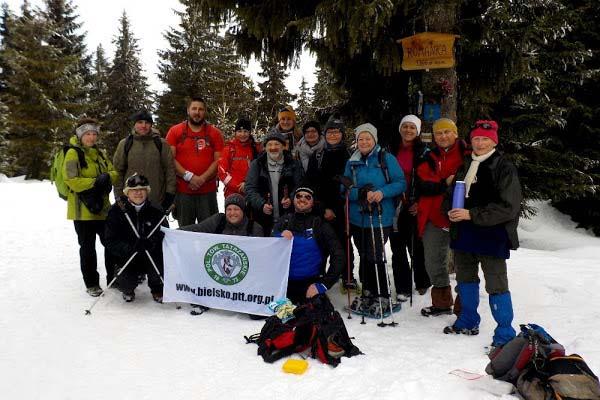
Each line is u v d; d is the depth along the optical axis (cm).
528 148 1193
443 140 422
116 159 529
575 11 1271
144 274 564
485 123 365
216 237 467
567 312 450
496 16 495
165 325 430
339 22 429
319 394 300
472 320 402
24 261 684
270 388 309
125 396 303
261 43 559
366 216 454
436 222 431
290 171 502
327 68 636
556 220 1497
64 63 2645
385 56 507
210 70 3011
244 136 576
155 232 486
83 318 444
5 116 2597
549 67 1068
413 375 321
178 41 3059
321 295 385
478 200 365
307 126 535
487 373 313
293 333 357
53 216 1147
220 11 517
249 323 440
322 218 469
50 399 300
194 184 561
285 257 452
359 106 681
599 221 1410
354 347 361
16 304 484
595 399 262
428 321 438
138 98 3488
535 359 290
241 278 460
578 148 1367
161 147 531
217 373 334
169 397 302
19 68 2488
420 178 431
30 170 2523
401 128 493
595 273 622
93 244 517
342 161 491
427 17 515
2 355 362
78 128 507
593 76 1290
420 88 604
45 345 382
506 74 546
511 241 359
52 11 3762
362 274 471
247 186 511
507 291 371
